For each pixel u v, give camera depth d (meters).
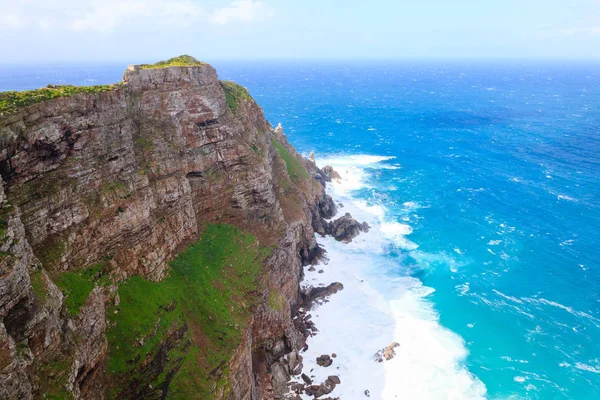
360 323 64.25
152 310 42.75
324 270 78.06
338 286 72.06
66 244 37.62
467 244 87.69
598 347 59.59
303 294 69.56
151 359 39.31
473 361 57.16
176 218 53.53
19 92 36.69
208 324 47.41
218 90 65.12
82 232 39.44
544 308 67.81
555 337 61.47
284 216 75.62
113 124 44.16
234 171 64.44
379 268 79.50
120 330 39.03
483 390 52.53
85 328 34.16
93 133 41.66
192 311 47.53
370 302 69.31
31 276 29.72
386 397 51.50
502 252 84.38
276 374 53.12
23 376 24.80
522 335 61.88
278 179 82.50
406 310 67.44
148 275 46.22
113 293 40.56
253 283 56.03
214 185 61.75
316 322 64.50
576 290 72.12
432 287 73.69
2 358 23.20
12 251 26.61
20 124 34.16
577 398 51.28
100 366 35.25
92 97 41.53
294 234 74.12
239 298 53.03
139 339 39.41
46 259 35.72
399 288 73.38
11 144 33.22
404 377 54.38
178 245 53.78
